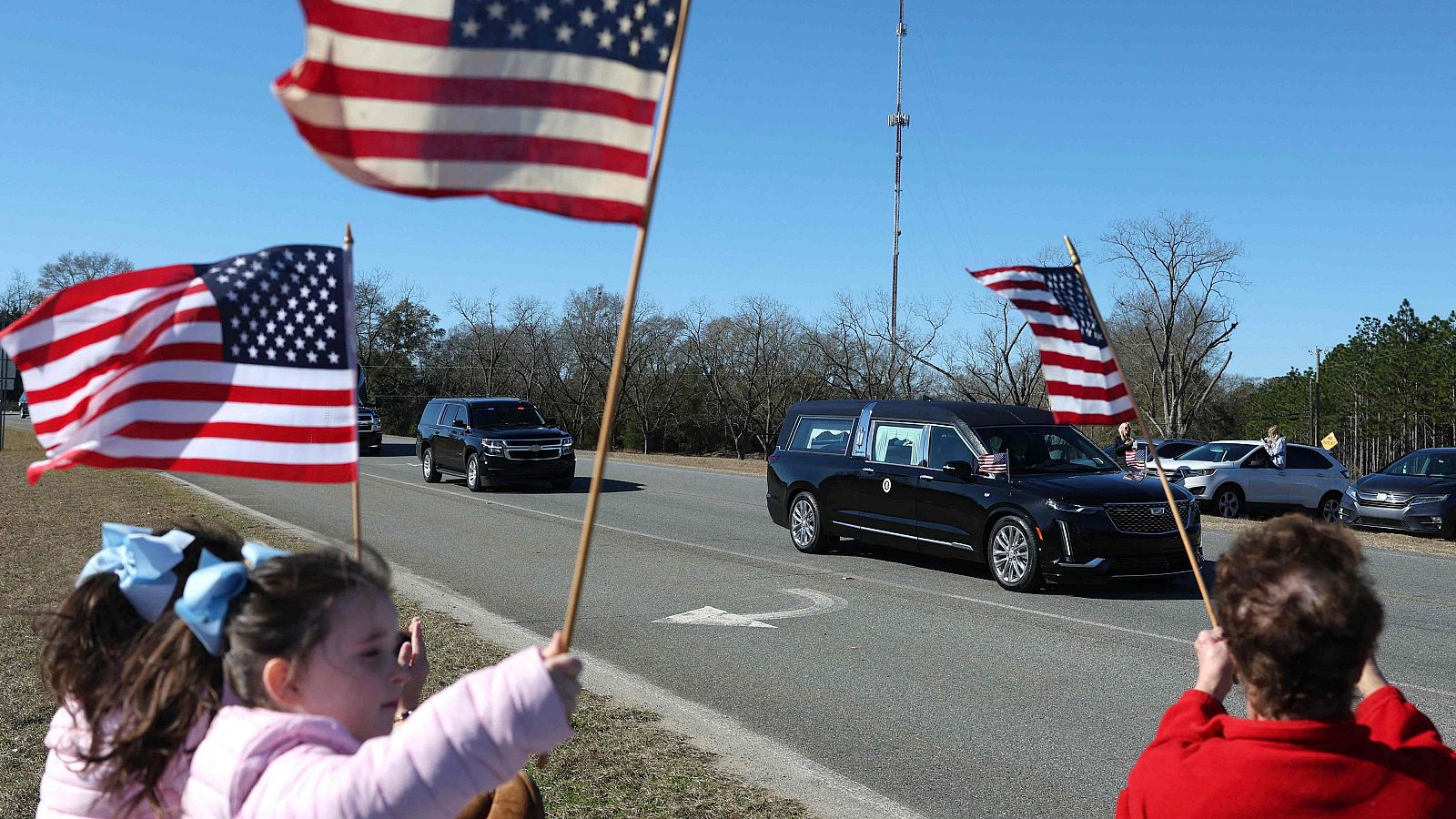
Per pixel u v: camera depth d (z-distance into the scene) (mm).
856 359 57750
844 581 11180
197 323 2773
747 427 63594
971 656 7953
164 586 1794
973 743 5887
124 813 1768
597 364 67062
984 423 11750
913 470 11945
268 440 2766
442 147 2178
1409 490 17844
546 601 9891
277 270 2820
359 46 2148
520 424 22609
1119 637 8664
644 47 2295
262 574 1697
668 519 16859
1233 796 1743
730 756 5492
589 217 2242
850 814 4754
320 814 1442
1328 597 1726
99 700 1772
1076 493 10516
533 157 2219
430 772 1434
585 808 4609
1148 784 1885
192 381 2766
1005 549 10883
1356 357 61812
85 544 11672
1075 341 3822
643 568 11906
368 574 1782
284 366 2801
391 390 71188
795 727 6113
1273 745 1743
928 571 11898
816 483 13094
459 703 1465
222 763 1581
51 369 2719
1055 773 5426
